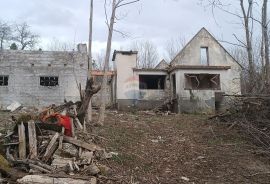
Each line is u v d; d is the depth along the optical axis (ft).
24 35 164.55
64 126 36.88
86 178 29.14
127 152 39.73
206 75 96.17
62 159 32.86
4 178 28.89
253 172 37.27
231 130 49.32
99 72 88.43
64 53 84.38
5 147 34.19
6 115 54.90
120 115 65.05
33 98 82.02
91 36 52.37
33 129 34.86
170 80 98.12
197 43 105.81
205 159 40.11
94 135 41.93
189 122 57.77
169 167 37.65
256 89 53.26
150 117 64.39
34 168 30.91
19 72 82.28
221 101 92.89
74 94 83.30
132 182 32.45
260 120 46.01
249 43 57.11
